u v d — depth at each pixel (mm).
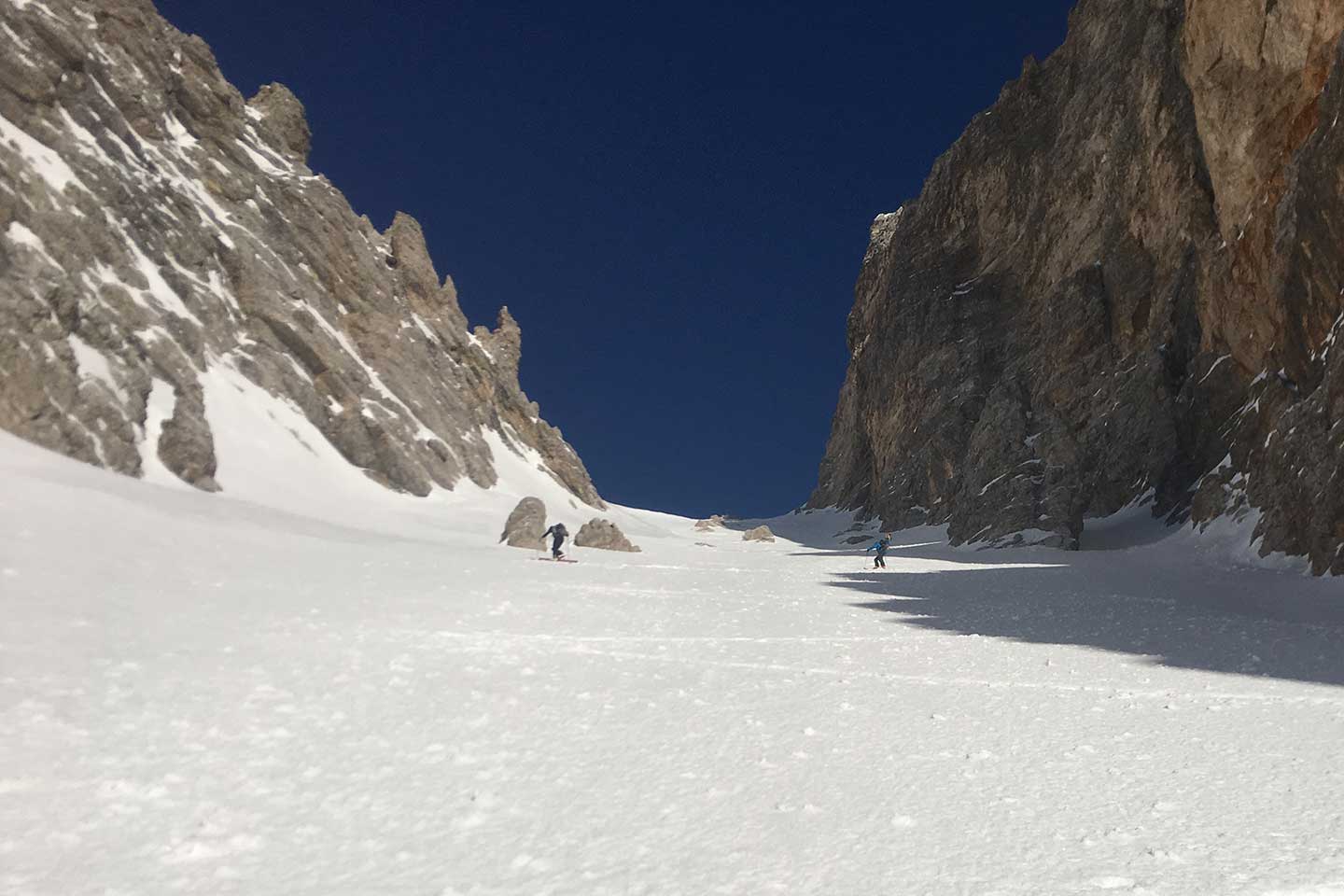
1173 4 54219
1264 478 35719
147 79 62250
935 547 56125
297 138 80625
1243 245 41562
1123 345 56938
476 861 4398
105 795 5074
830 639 14000
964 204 81625
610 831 4938
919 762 6688
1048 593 24375
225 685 8016
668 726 7570
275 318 60219
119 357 39781
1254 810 5559
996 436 57625
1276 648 14086
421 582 18734
